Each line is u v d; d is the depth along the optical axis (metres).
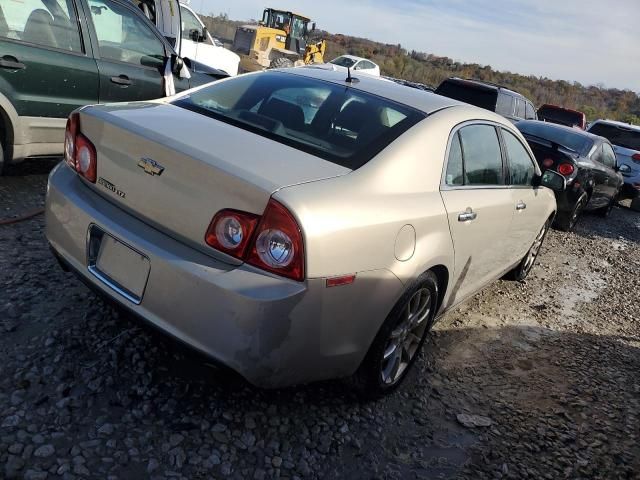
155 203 2.48
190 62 6.09
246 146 2.59
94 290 2.62
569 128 9.51
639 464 3.07
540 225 5.19
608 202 10.79
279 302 2.21
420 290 2.99
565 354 4.32
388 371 3.02
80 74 5.00
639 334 5.13
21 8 4.57
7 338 2.91
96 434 2.43
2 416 2.41
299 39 25.84
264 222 2.23
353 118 3.02
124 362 2.90
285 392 2.96
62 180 2.85
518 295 5.44
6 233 4.06
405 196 2.78
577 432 3.26
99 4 5.18
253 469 2.45
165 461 2.37
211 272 2.26
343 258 2.37
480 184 3.64
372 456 2.70
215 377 2.93
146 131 2.55
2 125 4.66
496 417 3.27
